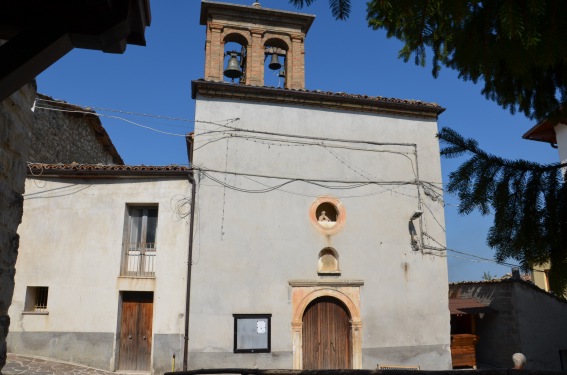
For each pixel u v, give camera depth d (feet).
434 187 49.88
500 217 10.33
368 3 9.82
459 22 8.30
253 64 50.85
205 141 45.52
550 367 48.16
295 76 52.03
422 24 9.16
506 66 10.14
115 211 43.73
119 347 41.98
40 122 49.55
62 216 43.32
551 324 49.37
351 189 47.75
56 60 8.75
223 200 44.55
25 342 40.63
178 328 41.42
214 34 51.19
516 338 48.34
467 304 53.57
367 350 44.21
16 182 14.64
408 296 46.47
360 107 49.67
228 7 51.21
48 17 8.36
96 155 68.23
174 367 40.55
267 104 47.80
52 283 41.93
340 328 44.96
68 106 55.77
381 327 45.06
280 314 43.29
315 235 45.78
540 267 10.61
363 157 48.85
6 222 13.93
